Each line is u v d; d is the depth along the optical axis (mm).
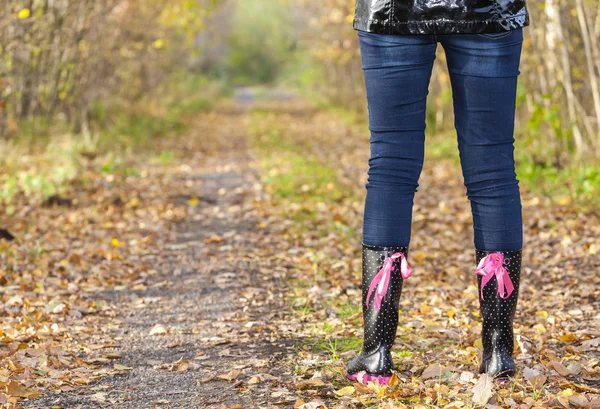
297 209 10070
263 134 23516
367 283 3500
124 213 9984
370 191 3449
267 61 83125
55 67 16906
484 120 3332
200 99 39906
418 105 3357
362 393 3521
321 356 4254
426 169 14234
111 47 19859
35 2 15891
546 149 12102
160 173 14055
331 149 19031
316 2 33062
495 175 3371
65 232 8688
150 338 4938
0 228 8234
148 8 22891
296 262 7234
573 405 3328
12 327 5105
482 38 3250
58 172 11969
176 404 3605
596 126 11781
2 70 14094
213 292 6199
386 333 3535
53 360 4301
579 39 11727
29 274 6680
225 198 11445
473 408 3273
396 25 3258
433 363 3988
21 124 15805
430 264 6969
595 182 10078
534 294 5758
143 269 7070
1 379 3871
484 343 3588
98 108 19672
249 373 4035
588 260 6742
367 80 3387
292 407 3461
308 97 50500
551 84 11836
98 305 5844
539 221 8398
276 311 5480
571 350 4223
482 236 3447
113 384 3963
